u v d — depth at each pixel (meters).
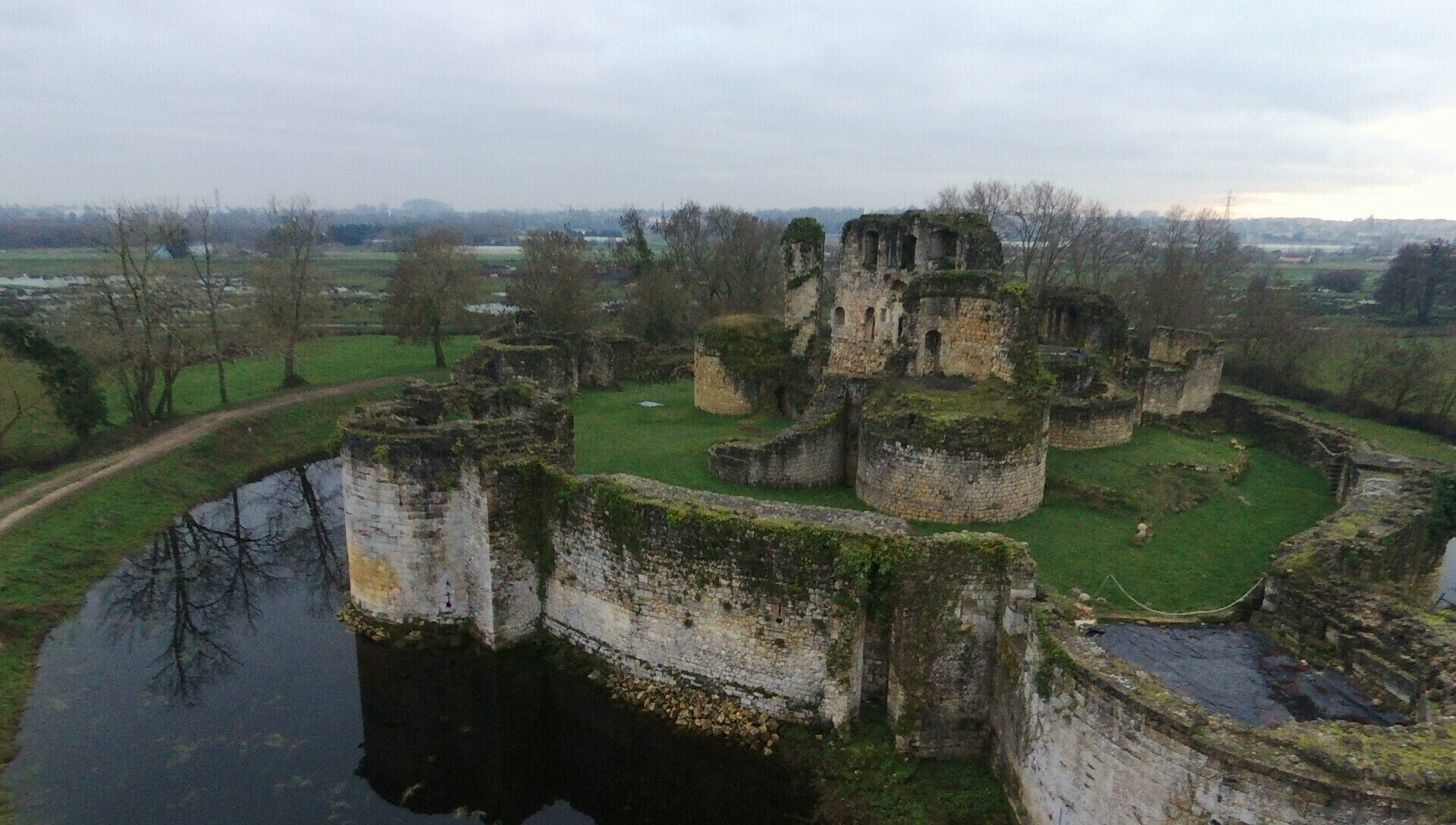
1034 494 27.62
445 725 19.55
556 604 21.22
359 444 20.92
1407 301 93.88
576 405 43.53
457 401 25.19
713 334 40.81
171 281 46.12
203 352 48.06
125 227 42.25
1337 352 65.94
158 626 24.69
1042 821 14.28
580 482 19.98
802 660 17.72
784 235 42.47
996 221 75.56
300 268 54.84
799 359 41.69
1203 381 44.03
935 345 31.55
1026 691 14.91
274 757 18.41
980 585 16.11
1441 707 12.97
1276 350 62.12
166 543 31.92
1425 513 22.58
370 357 67.19
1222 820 11.46
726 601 18.23
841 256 38.62
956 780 16.31
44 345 38.25
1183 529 26.83
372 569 21.70
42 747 18.41
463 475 20.77
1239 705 14.80
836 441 30.64
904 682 16.72
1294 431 38.41
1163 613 19.86
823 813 16.08
